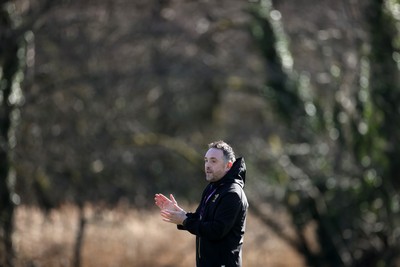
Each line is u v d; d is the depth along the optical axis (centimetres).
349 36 5894
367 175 5791
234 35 6138
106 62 5694
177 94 6494
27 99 5394
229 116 7112
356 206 5816
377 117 5788
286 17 5947
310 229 6506
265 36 5788
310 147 5859
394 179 5831
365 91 5769
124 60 5825
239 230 2102
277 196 5822
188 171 6059
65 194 5500
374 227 5822
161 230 6219
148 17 5747
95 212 5619
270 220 5878
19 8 5112
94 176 5594
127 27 5722
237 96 7031
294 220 5838
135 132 5872
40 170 5362
